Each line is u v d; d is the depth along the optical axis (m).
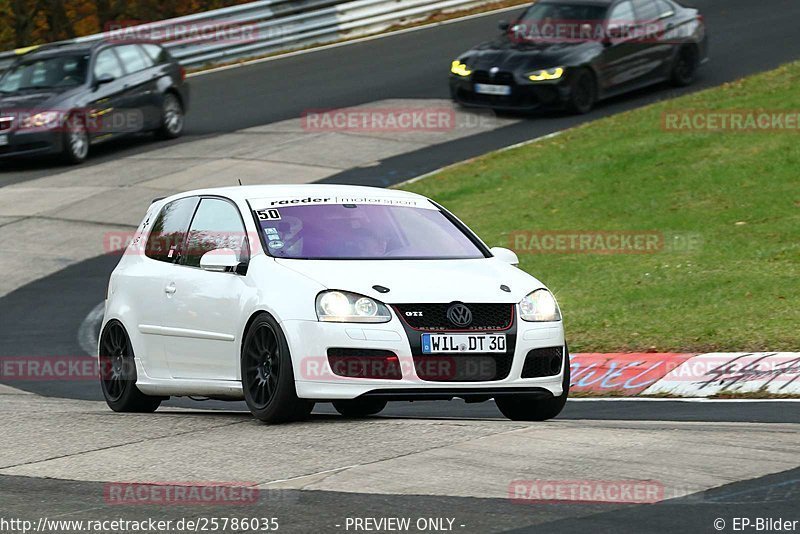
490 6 125.38
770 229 52.28
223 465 24.38
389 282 28.33
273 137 82.38
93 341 49.66
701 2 115.50
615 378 37.00
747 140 66.19
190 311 31.31
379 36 116.00
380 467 23.39
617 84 84.06
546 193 63.44
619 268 50.38
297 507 20.88
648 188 61.28
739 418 29.77
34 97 79.88
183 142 84.19
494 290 28.84
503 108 82.75
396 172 71.81
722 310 42.25
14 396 39.75
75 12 123.81
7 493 23.06
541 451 24.27
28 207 71.06
